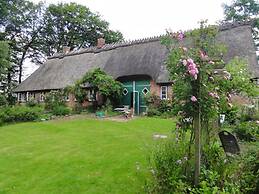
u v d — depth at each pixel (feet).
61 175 27.73
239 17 123.95
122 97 90.99
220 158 20.02
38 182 26.30
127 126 56.95
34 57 155.02
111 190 23.47
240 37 76.84
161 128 52.31
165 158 19.80
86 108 91.04
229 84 21.45
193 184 18.65
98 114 77.20
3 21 140.15
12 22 141.38
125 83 91.30
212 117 19.77
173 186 18.49
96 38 160.25
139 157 31.65
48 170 29.63
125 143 40.04
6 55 93.15
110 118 72.69
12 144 44.29
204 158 19.94
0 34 139.03
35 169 30.22
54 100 92.79
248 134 30.40
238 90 24.20
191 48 20.17
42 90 111.14
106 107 84.74
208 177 18.28
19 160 34.12
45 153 36.99
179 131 20.36
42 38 153.58
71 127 59.06
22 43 149.18
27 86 118.21
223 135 21.34
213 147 20.42
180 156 19.79
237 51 72.54
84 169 29.14
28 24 148.15
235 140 21.04
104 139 44.32
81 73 102.47
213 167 19.27
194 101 18.60
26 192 24.09
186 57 19.01
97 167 29.50
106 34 160.35
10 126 65.16
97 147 38.68
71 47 159.94
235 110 25.76
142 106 86.63
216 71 20.93
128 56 94.12
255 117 37.93
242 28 79.15
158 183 19.30
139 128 53.47
